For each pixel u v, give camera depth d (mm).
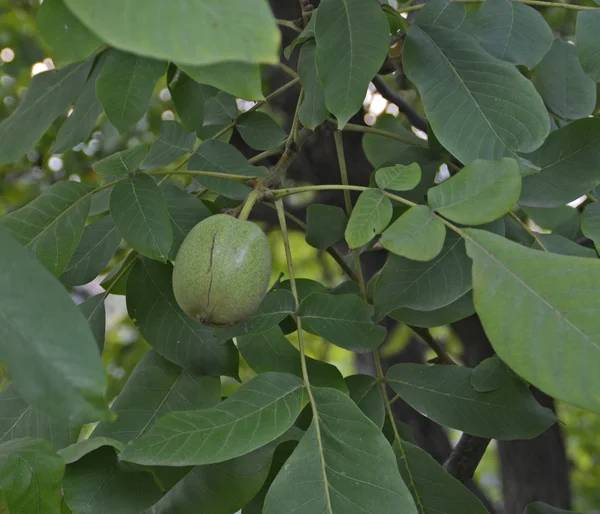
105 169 667
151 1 365
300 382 635
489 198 622
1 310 516
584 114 765
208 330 704
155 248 656
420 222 619
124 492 638
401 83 1162
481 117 656
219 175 692
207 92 827
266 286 663
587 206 704
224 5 368
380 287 690
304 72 705
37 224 647
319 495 594
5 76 1590
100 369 513
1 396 689
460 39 675
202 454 594
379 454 604
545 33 694
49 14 573
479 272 591
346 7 668
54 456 615
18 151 706
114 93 665
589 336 562
